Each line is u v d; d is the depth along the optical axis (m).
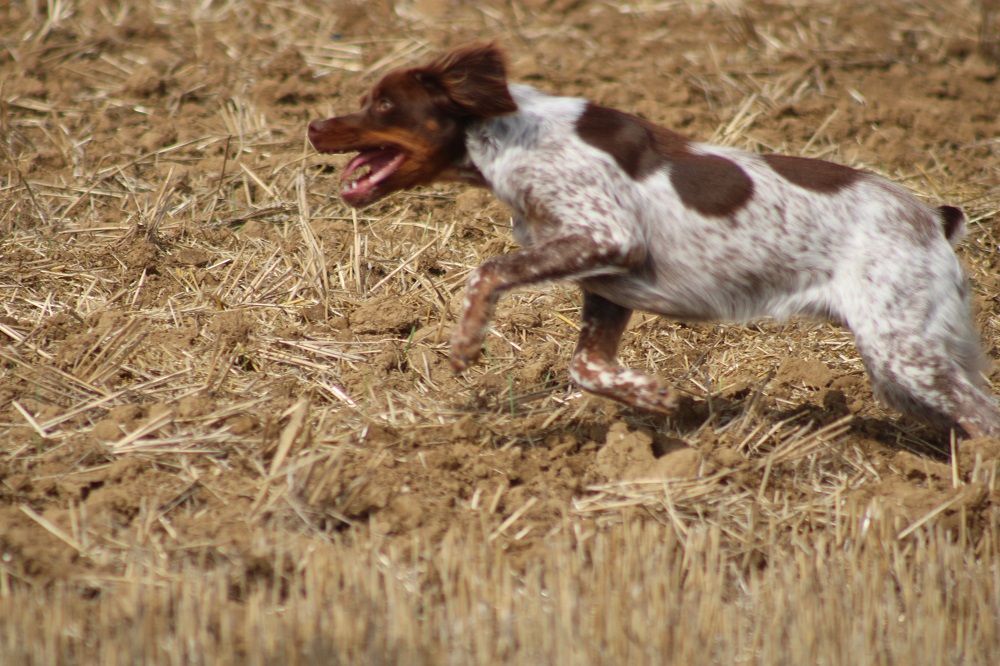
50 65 18.03
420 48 19.27
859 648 7.73
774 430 10.88
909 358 9.93
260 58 18.59
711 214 9.94
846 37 20.58
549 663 7.50
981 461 9.84
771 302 10.20
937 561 8.84
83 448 10.04
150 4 20.06
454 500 9.79
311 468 9.53
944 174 16.62
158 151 16.02
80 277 13.16
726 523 9.62
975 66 20.08
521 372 11.81
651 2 21.48
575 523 9.45
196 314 12.55
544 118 10.02
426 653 7.53
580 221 9.69
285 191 15.27
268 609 8.11
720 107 18.27
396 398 11.24
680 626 7.80
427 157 10.09
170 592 8.06
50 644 7.43
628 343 12.62
